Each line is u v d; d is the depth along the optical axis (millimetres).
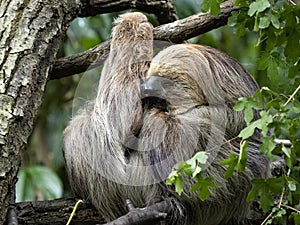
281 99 6445
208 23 8500
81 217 7461
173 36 8453
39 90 7207
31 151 13344
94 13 8734
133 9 9195
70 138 7754
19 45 7195
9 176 6680
